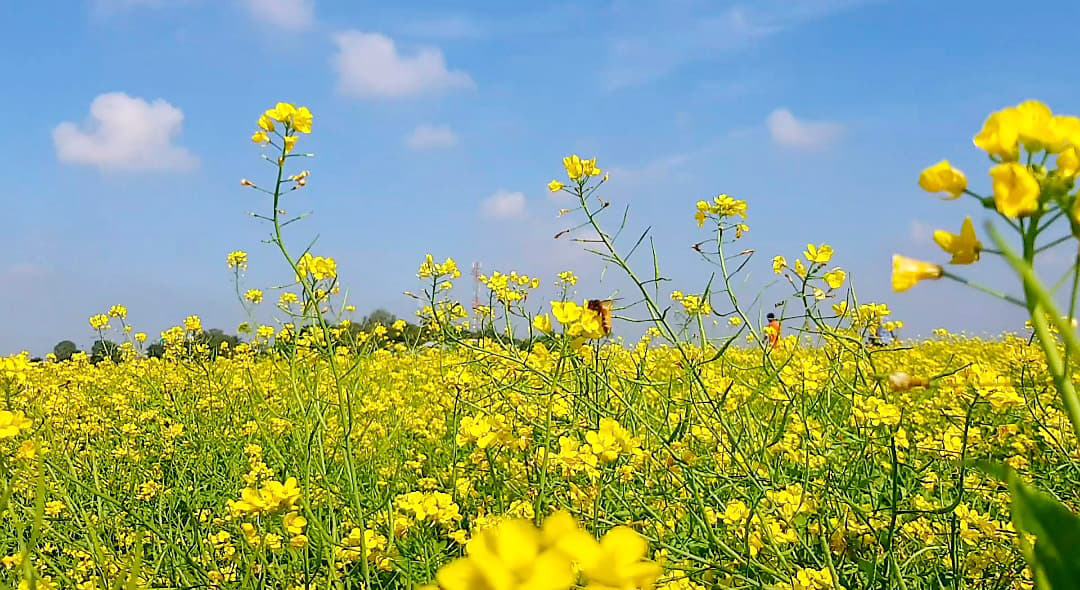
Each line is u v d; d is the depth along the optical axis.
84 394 7.96
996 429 4.23
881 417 3.46
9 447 3.48
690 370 3.46
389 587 3.42
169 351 8.67
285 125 3.49
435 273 4.81
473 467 4.64
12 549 3.43
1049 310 0.91
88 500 4.23
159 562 3.28
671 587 2.60
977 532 3.00
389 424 5.88
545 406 3.70
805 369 3.97
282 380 6.37
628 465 3.22
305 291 3.49
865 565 2.99
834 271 3.95
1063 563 0.87
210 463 5.62
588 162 3.75
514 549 0.65
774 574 2.72
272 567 3.20
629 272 3.54
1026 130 1.05
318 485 3.93
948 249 1.09
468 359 5.10
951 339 11.99
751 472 3.10
